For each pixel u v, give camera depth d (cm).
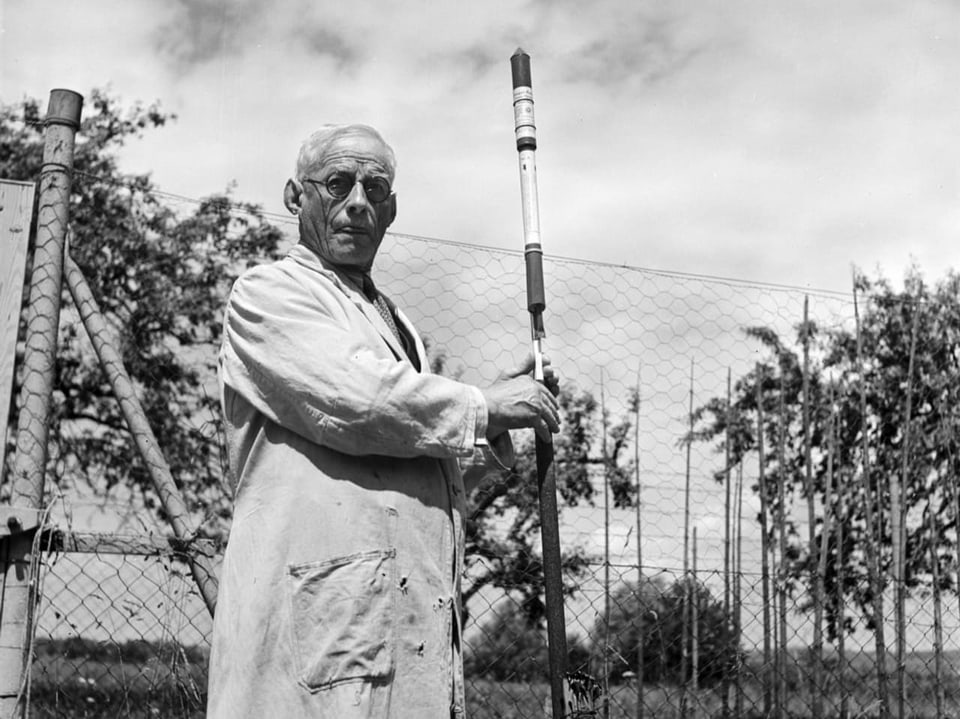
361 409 182
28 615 292
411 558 190
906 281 858
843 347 752
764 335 698
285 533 186
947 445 622
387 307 227
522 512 970
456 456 190
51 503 297
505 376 223
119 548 306
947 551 682
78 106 342
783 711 508
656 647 543
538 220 240
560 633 216
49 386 318
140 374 1064
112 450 1078
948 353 740
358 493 188
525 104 251
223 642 184
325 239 212
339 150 213
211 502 984
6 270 319
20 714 283
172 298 1110
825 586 621
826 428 716
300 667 179
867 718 523
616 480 813
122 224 1134
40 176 335
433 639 188
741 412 756
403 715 182
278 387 188
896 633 526
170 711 315
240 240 1141
